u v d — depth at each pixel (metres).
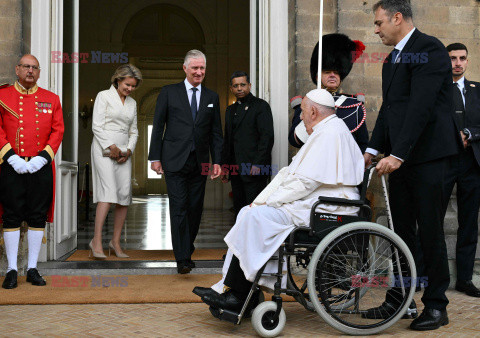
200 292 2.80
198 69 4.18
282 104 4.68
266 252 2.67
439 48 2.87
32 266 3.82
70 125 4.84
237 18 14.71
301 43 4.45
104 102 4.66
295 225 2.73
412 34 2.96
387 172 2.83
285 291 2.69
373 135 3.27
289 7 4.66
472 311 3.21
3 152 3.69
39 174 3.80
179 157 4.05
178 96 4.16
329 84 3.50
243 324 2.87
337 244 2.68
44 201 3.85
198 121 4.15
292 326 2.87
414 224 3.14
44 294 3.46
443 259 2.87
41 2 4.36
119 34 14.69
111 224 8.43
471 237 3.74
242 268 2.67
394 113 3.00
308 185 2.74
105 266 4.22
